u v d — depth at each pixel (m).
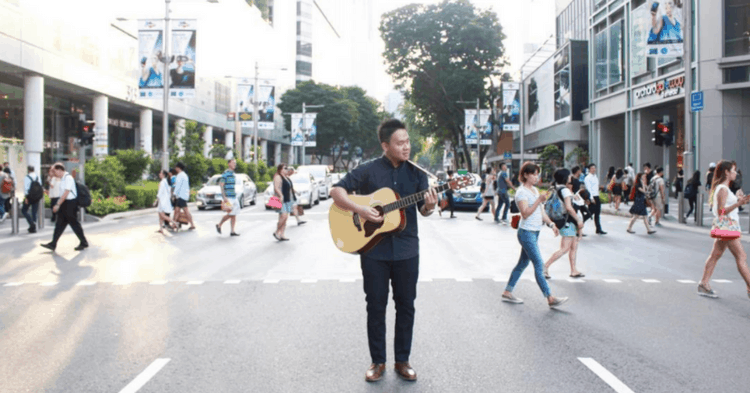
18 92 29.64
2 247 12.77
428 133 57.03
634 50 32.81
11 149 27.06
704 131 25.66
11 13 24.23
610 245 13.14
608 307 6.98
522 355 5.09
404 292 4.54
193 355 5.12
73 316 6.56
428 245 13.02
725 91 25.19
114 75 34.47
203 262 10.58
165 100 26.33
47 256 11.39
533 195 6.97
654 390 4.27
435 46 47.84
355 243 4.47
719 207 7.49
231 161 15.04
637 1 32.62
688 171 18.64
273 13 73.19
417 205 4.59
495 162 73.12
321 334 5.79
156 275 9.25
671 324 6.17
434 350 5.25
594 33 39.53
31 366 4.84
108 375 4.62
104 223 18.86
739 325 6.14
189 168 33.97
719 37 25.14
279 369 4.75
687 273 9.45
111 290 8.06
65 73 28.81
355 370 4.73
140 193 24.16
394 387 4.34
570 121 44.28
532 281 8.71
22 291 8.01
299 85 69.88
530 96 57.31
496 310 6.82
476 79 47.09
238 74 58.53
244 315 6.59
